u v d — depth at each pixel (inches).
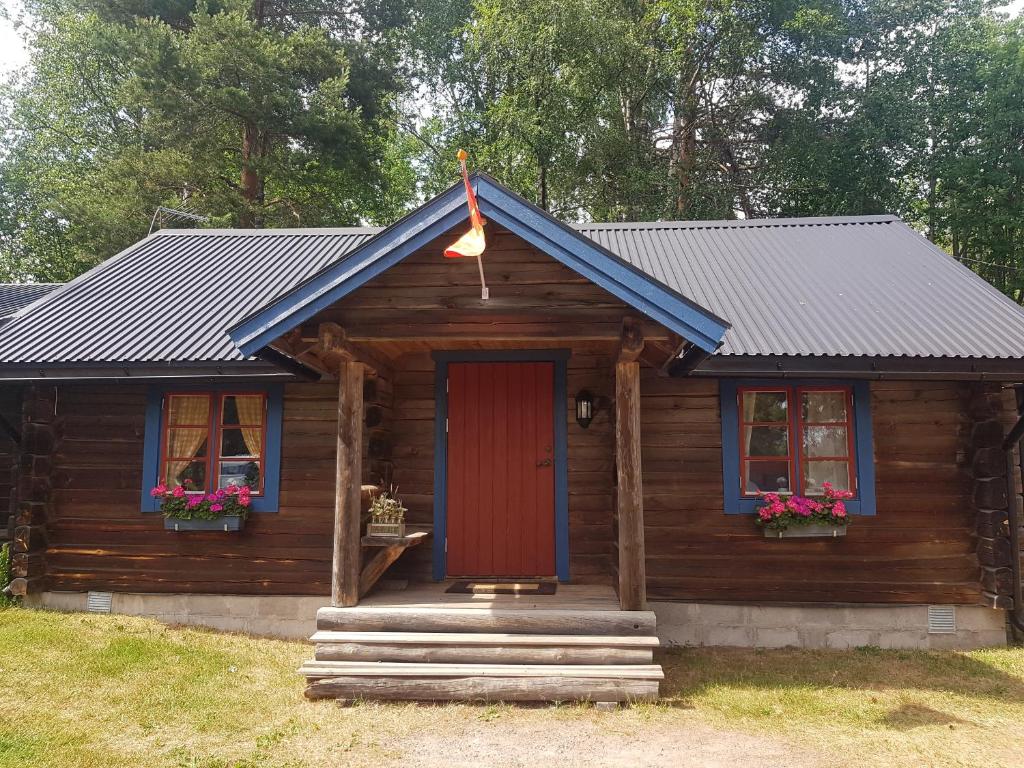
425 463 307.6
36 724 198.7
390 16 898.1
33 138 960.3
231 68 668.7
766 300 315.3
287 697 223.5
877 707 218.5
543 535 294.8
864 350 267.9
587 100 800.3
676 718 207.6
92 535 307.0
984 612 282.2
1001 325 285.9
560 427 298.0
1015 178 804.6
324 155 729.6
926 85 877.2
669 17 816.9
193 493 300.5
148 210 684.7
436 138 1060.5
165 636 279.4
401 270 233.1
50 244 919.7
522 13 806.5
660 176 785.6
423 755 182.9
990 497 278.7
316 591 296.2
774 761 179.9
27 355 293.3
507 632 227.8
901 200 831.1
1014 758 183.0
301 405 305.0
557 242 219.8
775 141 868.6
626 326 223.5
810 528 276.8
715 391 294.7
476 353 303.1
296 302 224.2
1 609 301.0
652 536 290.0
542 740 191.9
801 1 858.1
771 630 285.1
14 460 365.4
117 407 312.2
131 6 737.6
